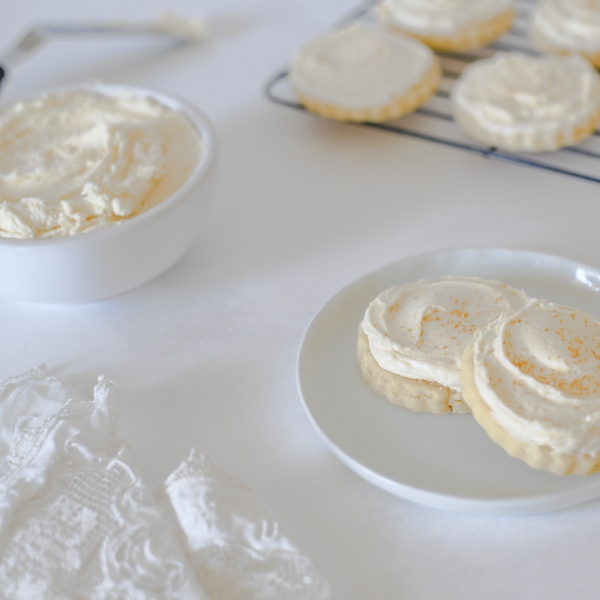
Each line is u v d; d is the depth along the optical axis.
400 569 0.42
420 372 0.44
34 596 0.40
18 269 0.47
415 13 0.62
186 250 0.51
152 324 0.50
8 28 0.71
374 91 0.57
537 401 0.42
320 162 0.58
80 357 0.49
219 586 0.41
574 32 0.60
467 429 0.44
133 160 0.50
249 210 0.55
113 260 0.48
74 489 0.43
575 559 0.41
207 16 0.70
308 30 0.67
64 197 0.49
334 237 0.53
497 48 0.63
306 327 0.49
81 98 0.54
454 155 0.57
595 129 0.56
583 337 0.43
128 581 0.40
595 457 0.41
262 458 0.45
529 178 0.55
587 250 0.51
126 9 0.72
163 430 0.46
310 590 0.40
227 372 0.48
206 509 0.42
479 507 0.42
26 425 0.45
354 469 0.43
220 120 0.61
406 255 0.52
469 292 0.47
